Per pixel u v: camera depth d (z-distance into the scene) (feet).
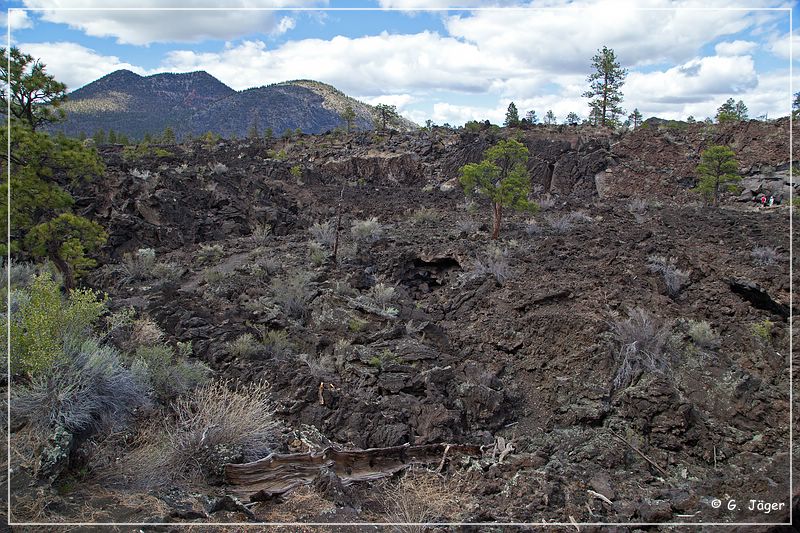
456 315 39.37
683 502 20.12
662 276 39.50
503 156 60.59
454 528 18.22
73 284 39.17
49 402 17.85
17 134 34.99
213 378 27.12
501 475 22.39
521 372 31.12
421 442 24.27
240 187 82.28
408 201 90.99
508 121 151.12
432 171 119.34
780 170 90.99
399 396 27.45
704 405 26.45
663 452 23.98
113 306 36.65
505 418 27.12
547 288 38.47
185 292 42.60
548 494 20.68
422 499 20.18
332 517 17.88
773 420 24.97
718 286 37.86
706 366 28.78
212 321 35.47
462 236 59.52
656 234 54.49
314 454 20.77
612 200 93.56
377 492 20.74
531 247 52.39
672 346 30.09
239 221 71.92
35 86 36.47
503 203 57.41
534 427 26.63
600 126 125.49
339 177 117.19
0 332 19.51
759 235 52.60
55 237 37.81
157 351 25.25
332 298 40.29
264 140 161.17
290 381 27.53
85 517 15.17
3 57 35.65
